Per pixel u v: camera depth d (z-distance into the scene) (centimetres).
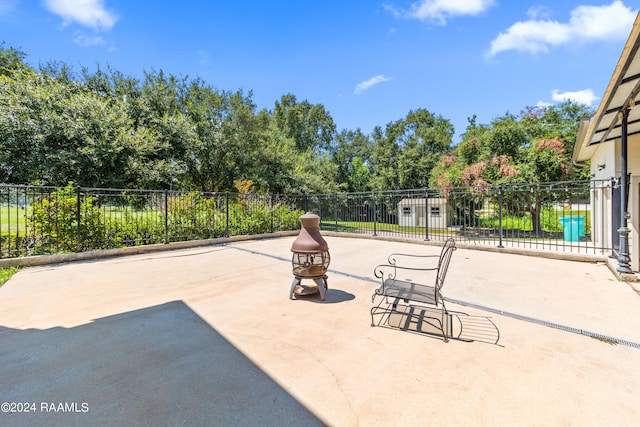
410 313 338
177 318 328
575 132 1391
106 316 335
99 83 1348
